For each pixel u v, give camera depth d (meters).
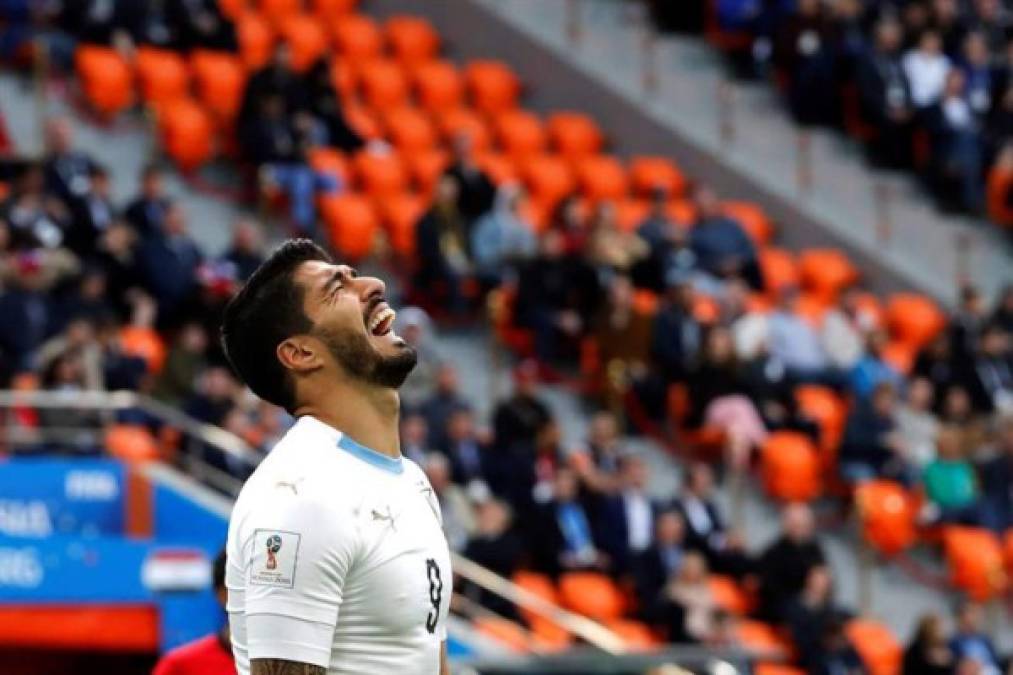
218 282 36.56
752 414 40.19
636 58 51.38
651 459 40.31
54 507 31.61
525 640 31.34
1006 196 49.72
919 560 40.53
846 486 40.72
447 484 34.19
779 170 49.66
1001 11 52.84
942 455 40.59
